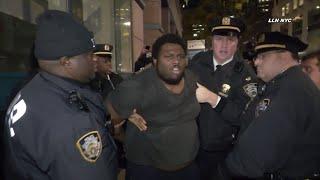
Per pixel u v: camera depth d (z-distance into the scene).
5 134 1.38
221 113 2.42
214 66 2.72
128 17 8.28
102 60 3.94
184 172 2.30
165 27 20.67
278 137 1.68
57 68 1.36
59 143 1.21
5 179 1.38
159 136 2.16
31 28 2.89
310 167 1.75
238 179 1.97
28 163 1.28
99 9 6.15
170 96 2.14
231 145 2.59
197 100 2.32
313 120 1.73
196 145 2.32
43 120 1.24
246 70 2.64
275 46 1.82
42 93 1.31
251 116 2.16
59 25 1.35
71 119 1.24
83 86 1.46
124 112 2.17
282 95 1.73
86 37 1.41
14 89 1.72
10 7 2.57
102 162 1.30
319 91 1.83
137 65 5.98
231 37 2.61
